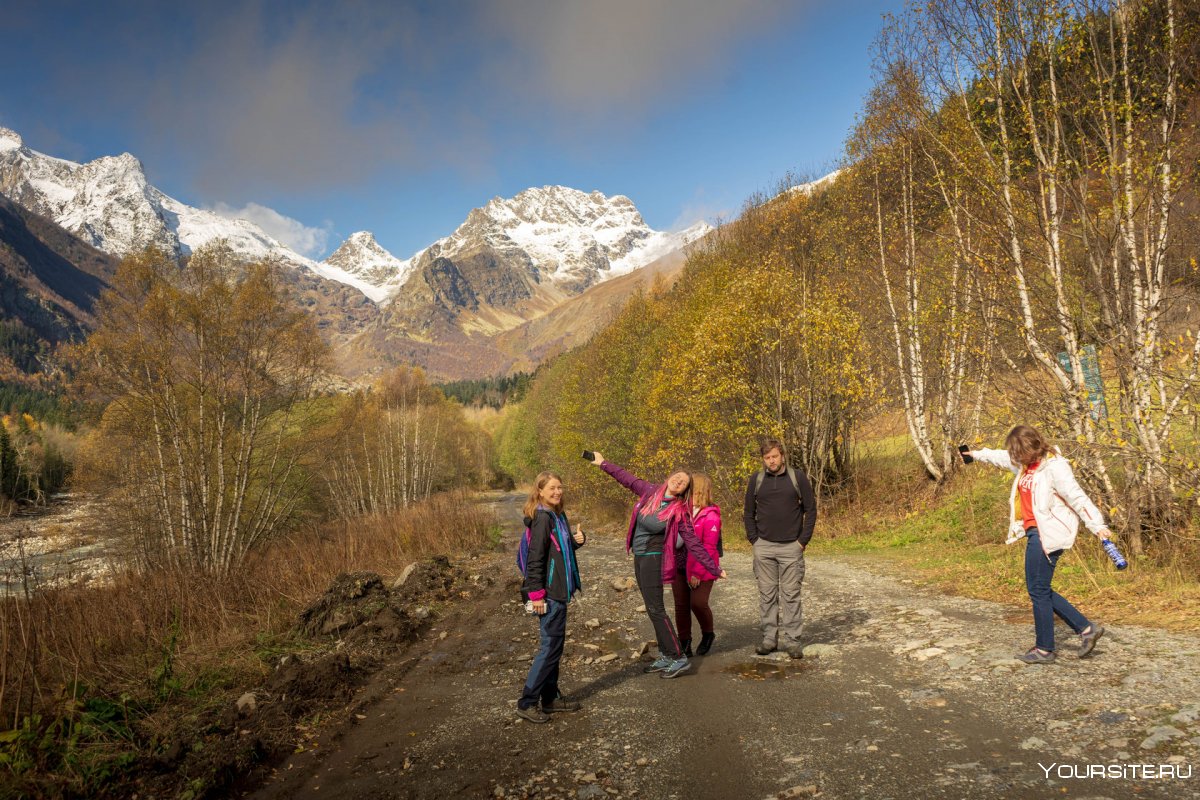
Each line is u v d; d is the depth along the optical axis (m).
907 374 16.06
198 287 20.28
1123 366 7.66
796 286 16.75
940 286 14.05
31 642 5.43
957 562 9.66
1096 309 8.54
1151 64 7.67
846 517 15.90
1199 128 7.43
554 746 4.20
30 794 3.75
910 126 13.01
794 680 5.08
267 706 5.10
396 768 4.11
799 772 3.48
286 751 4.54
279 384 21.84
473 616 8.87
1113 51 7.71
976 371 11.48
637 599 9.33
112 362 19.48
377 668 6.56
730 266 23.08
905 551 11.80
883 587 8.70
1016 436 4.87
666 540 5.65
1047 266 8.27
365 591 8.66
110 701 4.96
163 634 7.01
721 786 3.43
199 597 8.29
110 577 11.67
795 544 5.81
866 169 15.95
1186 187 7.54
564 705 4.86
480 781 3.79
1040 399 8.21
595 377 33.84
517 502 56.16
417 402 52.34
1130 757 3.16
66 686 4.93
